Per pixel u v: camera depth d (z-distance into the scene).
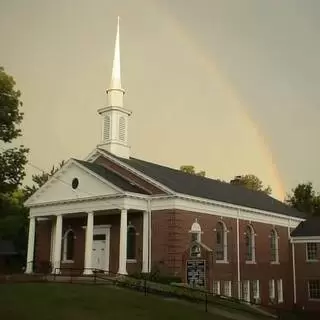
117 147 43.03
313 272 49.59
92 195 37.78
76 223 42.28
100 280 32.69
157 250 36.28
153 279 33.72
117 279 32.44
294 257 50.91
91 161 42.25
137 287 31.00
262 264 45.97
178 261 35.56
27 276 34.00
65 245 42.66
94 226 40.56
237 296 41.41
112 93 44.06
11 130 37.03
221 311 28.78
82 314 22.02
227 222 41.94
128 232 38.72
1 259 64.69
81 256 41.16
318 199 78.50
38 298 24.47
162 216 36.59
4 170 37.94
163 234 36.22
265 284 45.91
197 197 37.91
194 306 28.44
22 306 22.38
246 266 43.47
